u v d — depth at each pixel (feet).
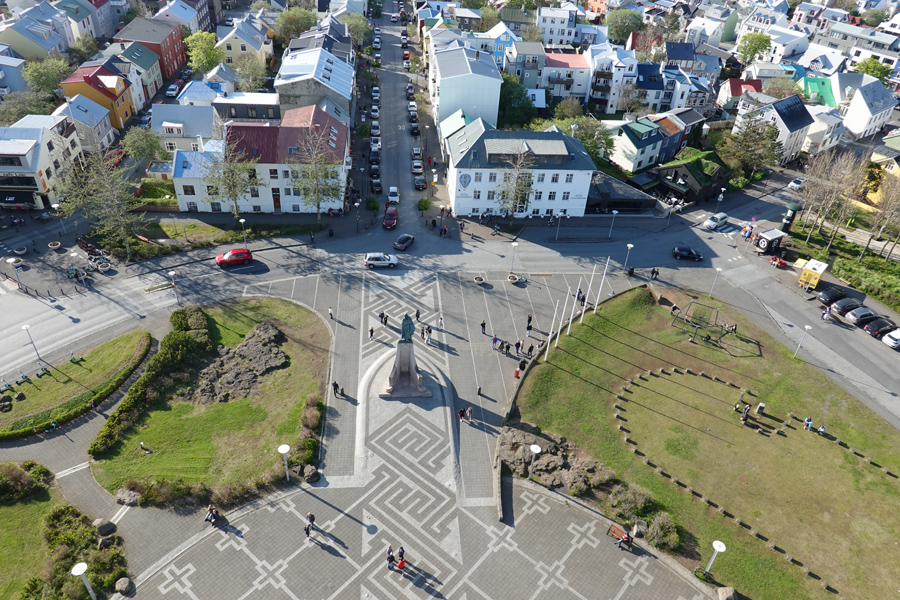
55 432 219.82
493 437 229.86
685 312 305.94
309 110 386.93
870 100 574.56
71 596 167.53
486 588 179.11
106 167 321.93
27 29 517.96
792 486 217.97
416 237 353.72
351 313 288.30
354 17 641.40
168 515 193.36
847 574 189.98
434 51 515.09
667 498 209.87
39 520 189.57
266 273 313.32
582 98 597.93
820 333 298.76
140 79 512.63
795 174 479.82
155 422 225.56
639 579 184.34
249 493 201.77
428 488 207.92
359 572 180.96
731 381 265.13
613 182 408.26
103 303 285.64
